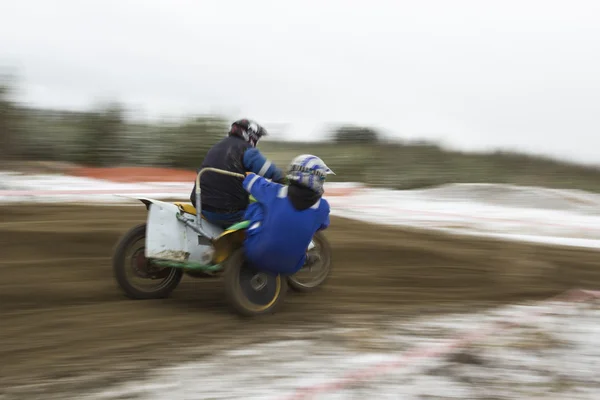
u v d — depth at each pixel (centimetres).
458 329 495
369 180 1842
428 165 1961
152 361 408
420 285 665
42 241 756
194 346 441
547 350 450
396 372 397
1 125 1653
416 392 369
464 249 852
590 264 800
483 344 456
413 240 898
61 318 498
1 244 733
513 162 2220
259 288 527
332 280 672
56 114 1856
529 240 979
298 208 505
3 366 395
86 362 404
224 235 507
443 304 583
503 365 419
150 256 521
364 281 673
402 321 516
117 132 1859
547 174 2072
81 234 791
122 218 952
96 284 605
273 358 418
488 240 934
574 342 471
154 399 349
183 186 1493
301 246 518
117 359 410
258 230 507
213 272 543
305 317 524
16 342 440
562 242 983
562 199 1468
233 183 536
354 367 404
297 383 375
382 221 1121
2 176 1425
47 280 608
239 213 545
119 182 1515
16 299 547
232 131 554
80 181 1458
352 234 924
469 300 604
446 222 1138
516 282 690
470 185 1609
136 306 540
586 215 1330
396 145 2217
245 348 438
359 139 2252
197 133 1883
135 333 466
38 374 383
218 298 584
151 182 1551
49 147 1773
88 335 458
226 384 371
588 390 386
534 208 1407
